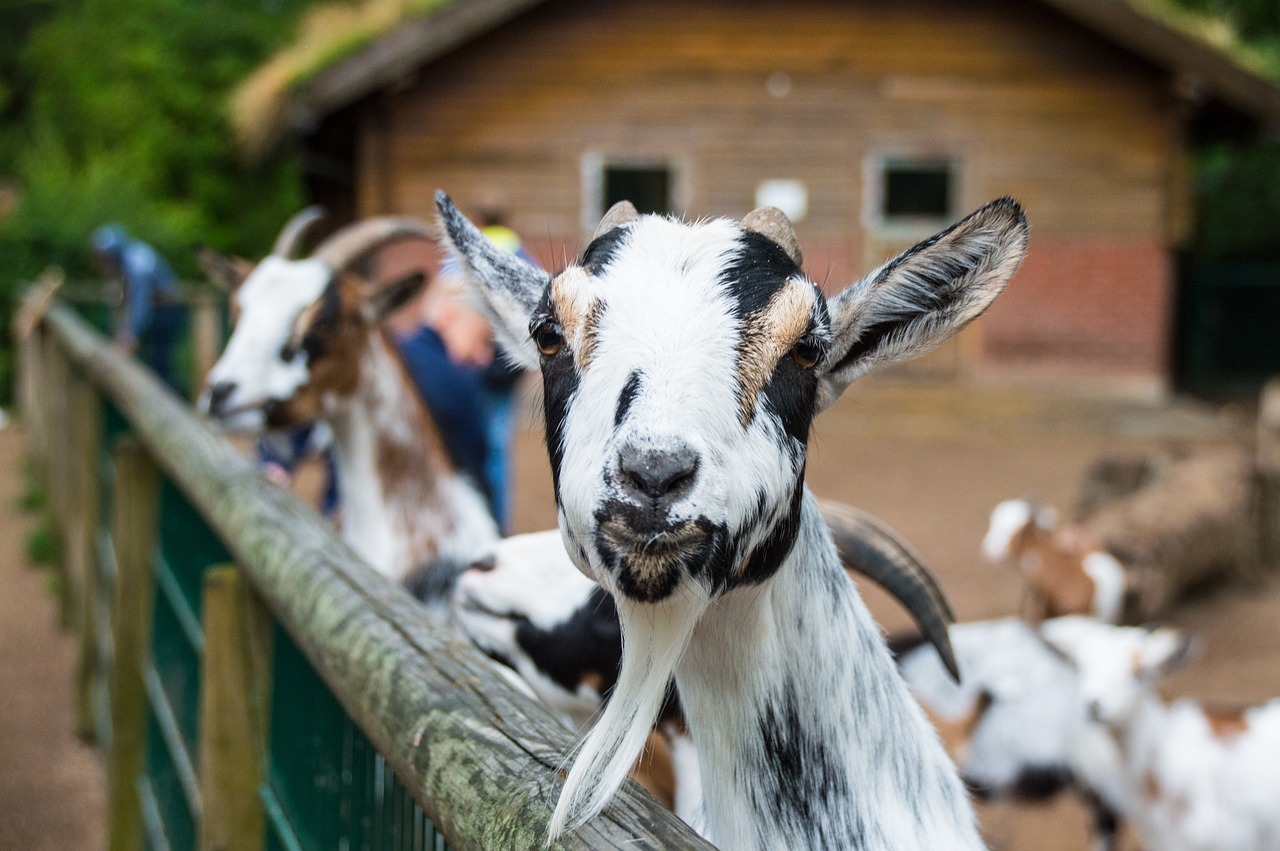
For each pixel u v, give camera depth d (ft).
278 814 7.81
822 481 31.45
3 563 25.62
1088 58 44.39
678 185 45.14
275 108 42.32
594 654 7.83
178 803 10.97
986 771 13.76
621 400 4.72
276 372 12.00
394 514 11.95
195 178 56.34
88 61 57.41
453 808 4.50
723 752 5.68
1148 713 13.30
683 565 4.58
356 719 5.63
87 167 52.54
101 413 18.62
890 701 6.06
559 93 44.42
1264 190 64.75
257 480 9.29
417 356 14.89
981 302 5.52
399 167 44.21
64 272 43.93
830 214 45.27
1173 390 53.31
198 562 10.52
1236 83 42.52
